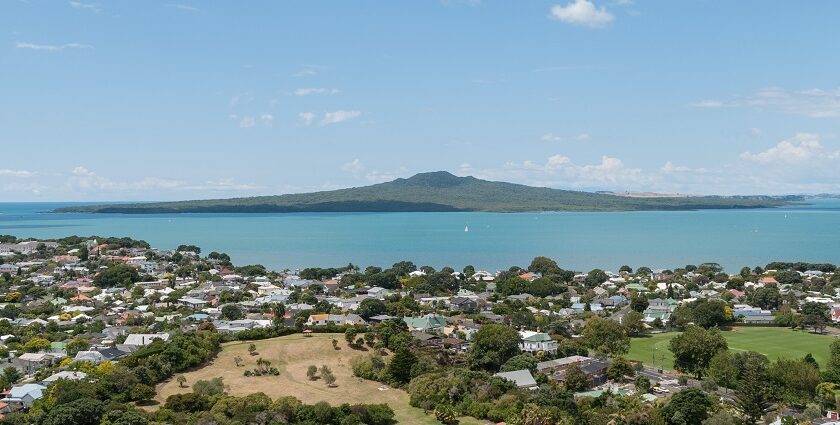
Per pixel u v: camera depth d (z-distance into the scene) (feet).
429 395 588.50
